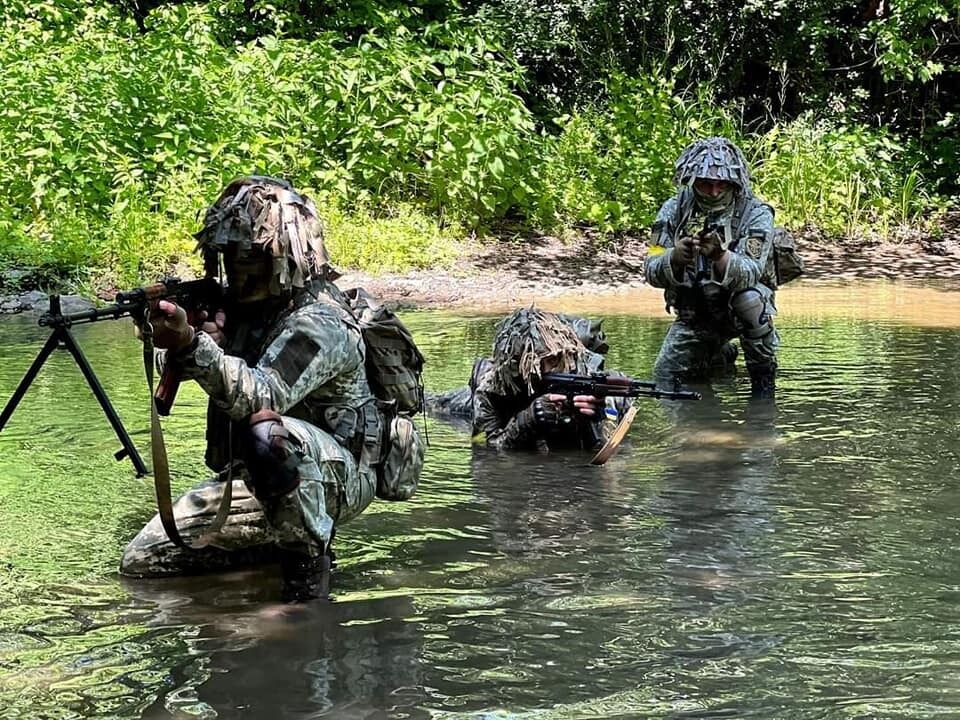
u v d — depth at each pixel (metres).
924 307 11.70
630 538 4.78
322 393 4.34
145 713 3.24
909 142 20.16
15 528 4.91
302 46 17.09
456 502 5.35
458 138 15.29
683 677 3.44
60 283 11.94
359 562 4.53
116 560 4.54
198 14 16.38
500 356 6.42
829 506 5.18
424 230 15.05
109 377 8.02
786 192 17.66
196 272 12.53
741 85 22.23
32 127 13.84
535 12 20.77
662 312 11.42
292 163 14.77
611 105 18.25
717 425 6.80
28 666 3.55
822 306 11.80
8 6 16.75
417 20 19.36
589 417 6.23
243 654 3.63
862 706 3.24
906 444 6.27
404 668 3.52
